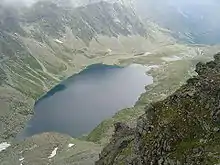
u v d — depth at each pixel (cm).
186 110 5697
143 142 5975
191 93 5891
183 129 5472
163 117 5919
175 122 5647
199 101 5669
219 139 5016
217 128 5162
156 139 5716
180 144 5328
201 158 4925
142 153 5862
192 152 5075
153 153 5616
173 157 5219
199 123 5384
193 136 5309
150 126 6062
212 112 5359
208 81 5822
